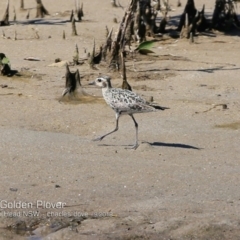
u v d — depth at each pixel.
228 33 26.53
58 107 17.16
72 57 22.34
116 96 14.31
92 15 28.94
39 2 28.70
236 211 11.49
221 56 23.03
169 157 13.86
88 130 15.64
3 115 16.39
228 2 27.06
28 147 14.18
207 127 15.91
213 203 11.76
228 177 12.88
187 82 19.80
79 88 17.89
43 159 13.55
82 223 11.18
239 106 17.67
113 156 13.83
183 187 12.38
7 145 14.25
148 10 25.41
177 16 29.06
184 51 23.69
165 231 10.95
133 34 24.66
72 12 26.98
